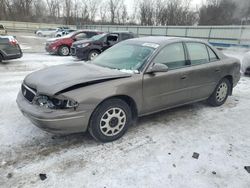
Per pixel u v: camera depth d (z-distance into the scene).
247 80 7.50
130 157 2.90
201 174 2.63
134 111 3.46
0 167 2.63
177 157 2.94
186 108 4.67
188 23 50.69
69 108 2.78
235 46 20.42
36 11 60.03
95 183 2.44
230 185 2.48
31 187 2.35
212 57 4.46
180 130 3.69
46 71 3.47
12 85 6.01
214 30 22.59
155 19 52.84
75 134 3.43
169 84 3.67
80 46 10.45
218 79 4.52
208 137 3.49
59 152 2.96
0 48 8.81
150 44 3.80
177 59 3.84
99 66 3.71
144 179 2.52
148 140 3.33
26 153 2.92
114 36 11.07
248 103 5.15
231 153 3.08
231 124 3.99
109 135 3.20
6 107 4.42
